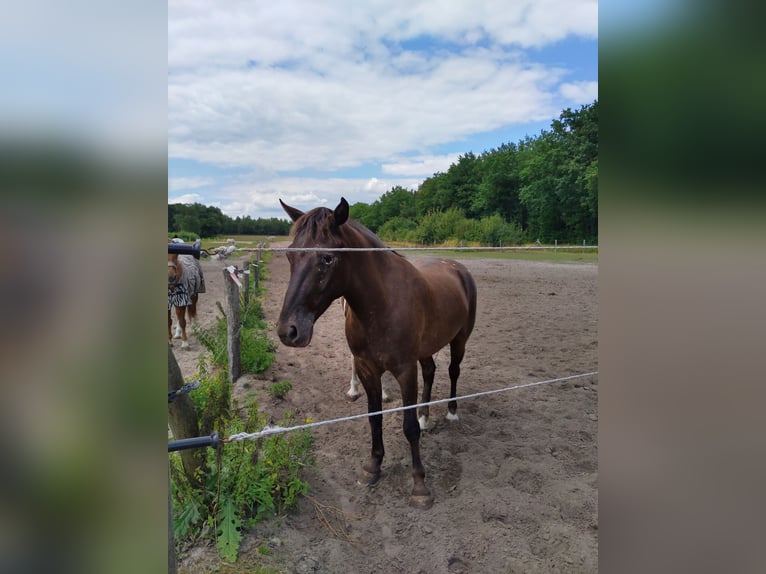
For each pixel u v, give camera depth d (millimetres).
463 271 4293
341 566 2412
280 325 2508
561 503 2963
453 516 2857
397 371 3012
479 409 4473
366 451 3646
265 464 2734
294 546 2477
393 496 3072
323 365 5785
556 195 35969
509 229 36688
